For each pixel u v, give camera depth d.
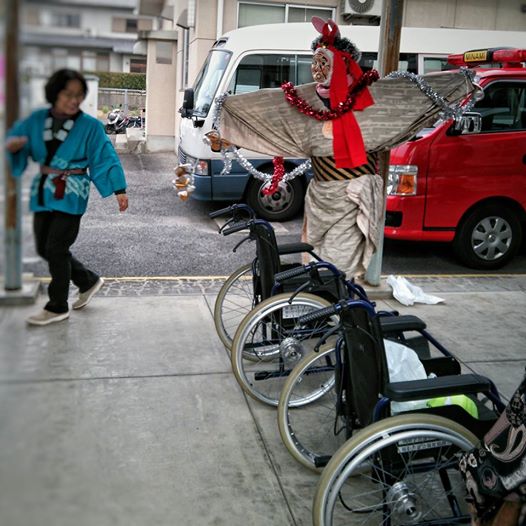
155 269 6.43
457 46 9.09
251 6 11.38
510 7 12.08
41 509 0.98
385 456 2.43
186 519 2.71
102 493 1.18
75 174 4.11
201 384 3.93
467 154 6.45
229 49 8.43
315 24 3.75
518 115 6.60
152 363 4.18
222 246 7.37
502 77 6.51
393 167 6.46
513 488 1.89
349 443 2.33
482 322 5.21
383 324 3.10
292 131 3.89
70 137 3.78
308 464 3.08
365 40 8.69
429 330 4.99
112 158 4.18
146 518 1.80
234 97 3.89
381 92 3.81
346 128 3.75
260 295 4.14
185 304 5.36
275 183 4.12
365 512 2.75
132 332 4.67
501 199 6.69
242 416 3.58
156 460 3.11
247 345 3.96
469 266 6.92
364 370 2.53
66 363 4.03
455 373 3.10
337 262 3.94
